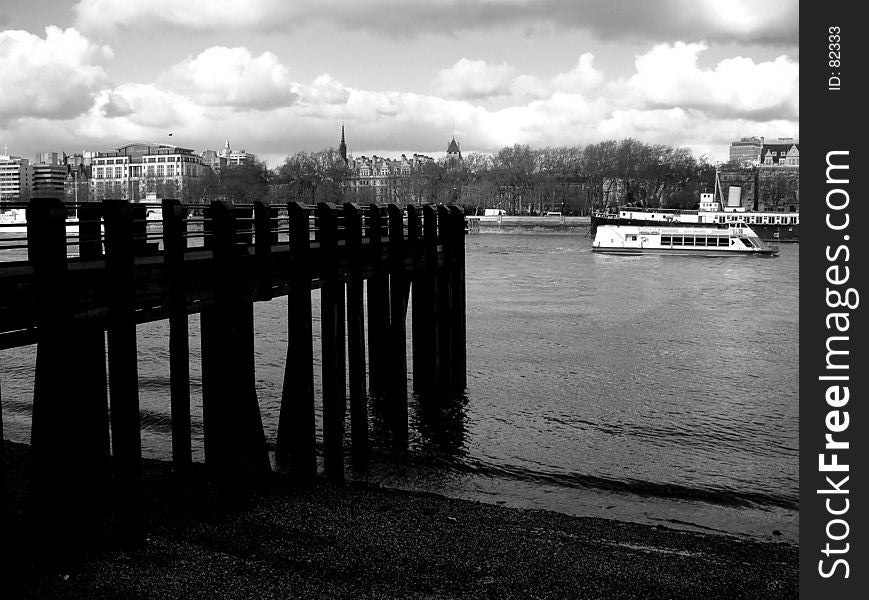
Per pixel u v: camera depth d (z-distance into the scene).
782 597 19.83
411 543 21.30
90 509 18.02
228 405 21.44
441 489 28.09
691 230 142.25
